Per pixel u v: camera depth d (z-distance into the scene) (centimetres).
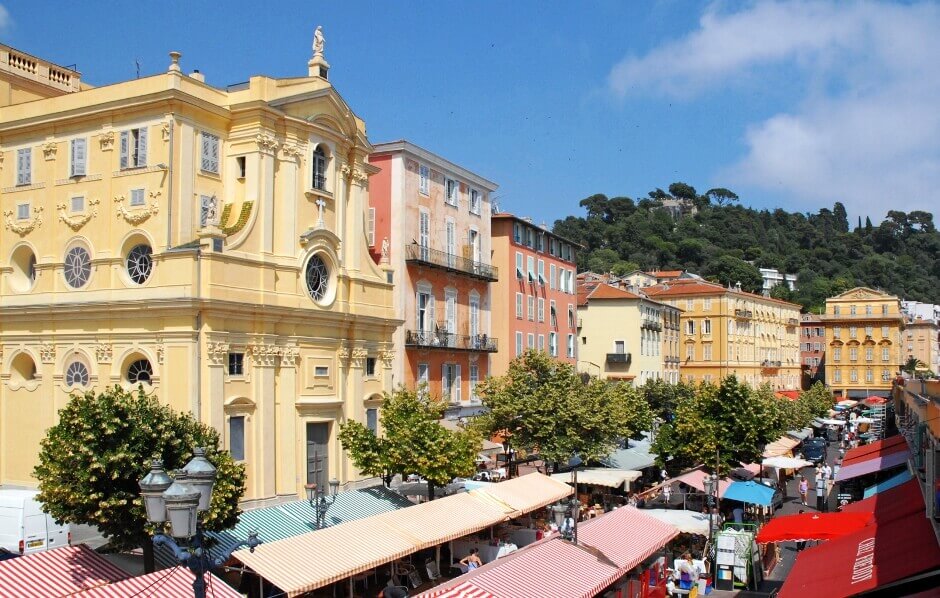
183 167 3622
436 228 5766
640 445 6178
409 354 5391
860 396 15025
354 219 4350
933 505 2034
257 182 3809
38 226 3884
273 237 3884
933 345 16400
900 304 16550
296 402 3891
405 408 3966
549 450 4747
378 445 3803
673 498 4859
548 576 2434
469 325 6156
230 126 3866
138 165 3650
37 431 3781
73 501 2483
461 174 6088
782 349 14700
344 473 4144
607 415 5053
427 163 5662
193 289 3425
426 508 3328
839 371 15238
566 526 2942
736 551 3438
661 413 7894
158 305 3434
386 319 4472
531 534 3884
